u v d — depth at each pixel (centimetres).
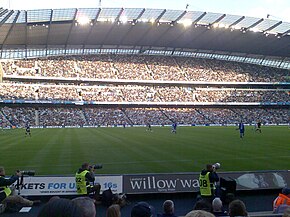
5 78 7588
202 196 1109
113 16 6178
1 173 1034
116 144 3169
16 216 974
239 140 3562
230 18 6438
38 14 5612
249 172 1325
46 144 3194
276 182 1319
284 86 9256
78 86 8156
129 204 1155
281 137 3975
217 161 2077
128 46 8781
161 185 1262
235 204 561
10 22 5862
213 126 7244
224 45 8375
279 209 739
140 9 6012
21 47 7881
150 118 7944
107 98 8112
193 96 8669
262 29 6862
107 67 8681
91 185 1172
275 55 9275
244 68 9531
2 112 7112
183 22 6581
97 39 7681
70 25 6316
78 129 6081
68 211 208
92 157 2281
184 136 4162
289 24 6462
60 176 1257
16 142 3406
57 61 8388
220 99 8656
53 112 7562
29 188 1218
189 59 9606
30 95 7494
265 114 8581
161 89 8731
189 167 1864
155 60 9306
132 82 8556
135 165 1944
